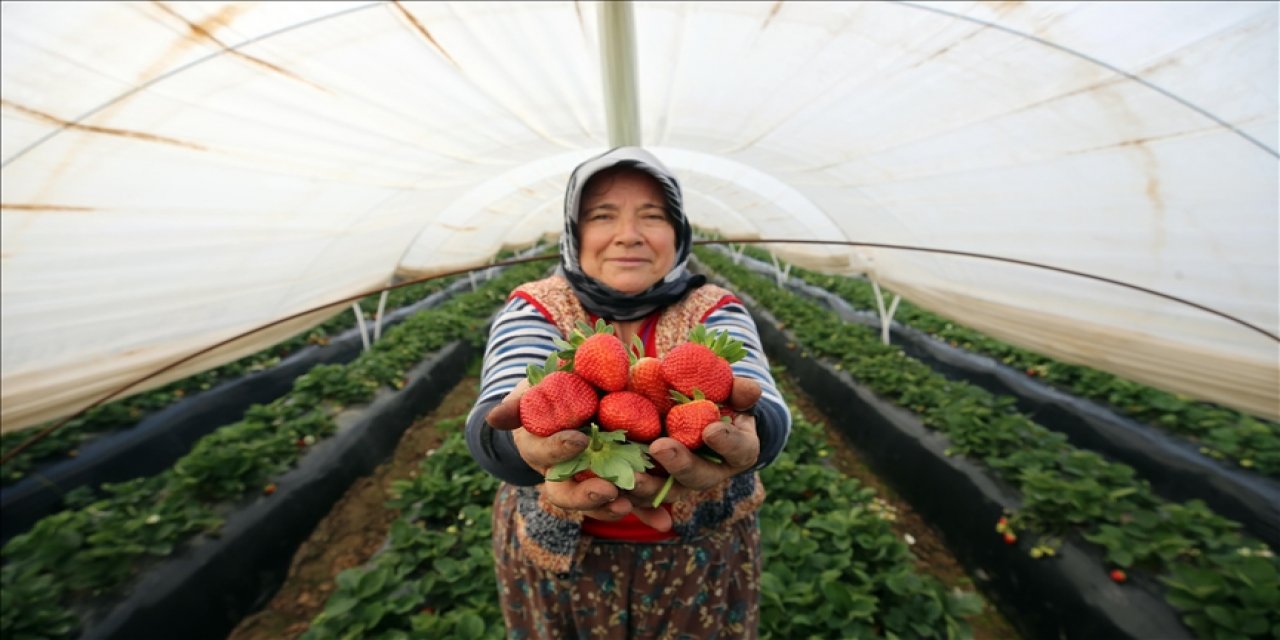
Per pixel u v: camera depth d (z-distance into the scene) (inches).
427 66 133.6
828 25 122.4
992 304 222.7
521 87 154.2
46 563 145.1
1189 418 218.4
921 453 217.3
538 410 38.8
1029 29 106.3
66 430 236.1
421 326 390.3
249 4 97.9
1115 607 135.3
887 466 237.6
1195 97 102.3
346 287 275.9
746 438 39.0
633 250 55.6
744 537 67.4
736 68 148.7
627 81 123.2
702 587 62.8
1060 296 181.3
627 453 38.6
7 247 117.2
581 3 119.6
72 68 94.5
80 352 152.8
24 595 134.4
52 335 143.0
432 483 186.1
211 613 157.8
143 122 112.5
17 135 100.4
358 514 217.0
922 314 418.3
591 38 133.6
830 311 481.1
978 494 184.4
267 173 149.9
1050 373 281.3
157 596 147.7
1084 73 110.7
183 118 117.3
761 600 132.2
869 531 160.6
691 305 59.2
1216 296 135.1
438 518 183.8
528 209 491.2
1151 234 136.3
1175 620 127.9
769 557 148.9
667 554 60.8
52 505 210.4
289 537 191.2
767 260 824.3
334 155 160.1
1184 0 87.6
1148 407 232.4
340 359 383.2
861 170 196.4
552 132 204.8
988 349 330.6
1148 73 103.3
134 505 179.6
